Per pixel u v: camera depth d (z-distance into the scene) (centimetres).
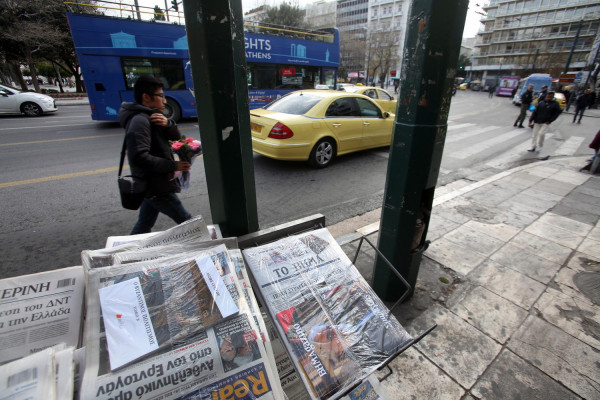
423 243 234
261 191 477
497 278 275
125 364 80
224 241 120
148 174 221
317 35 1223
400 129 191
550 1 6919
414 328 217
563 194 484
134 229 257
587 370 190
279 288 115
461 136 998
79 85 2859
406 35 175
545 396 173
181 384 82
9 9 1853
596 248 327
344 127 598
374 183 521
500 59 7531
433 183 204
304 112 568
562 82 2081
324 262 128
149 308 91
